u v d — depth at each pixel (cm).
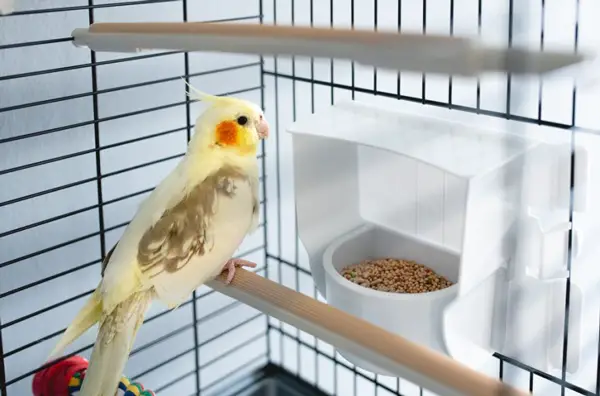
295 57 65
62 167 124
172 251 95
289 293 90
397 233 133
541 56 57
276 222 163
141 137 129
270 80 154
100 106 127
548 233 101
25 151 119
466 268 101
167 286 97
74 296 131
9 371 125
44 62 118
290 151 160
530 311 104
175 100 138
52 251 126
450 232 126
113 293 97
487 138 110
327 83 135
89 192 129
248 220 102
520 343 106
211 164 102
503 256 102
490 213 99
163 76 135
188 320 150
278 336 169
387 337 76
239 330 161
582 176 103
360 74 155
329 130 120
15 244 121
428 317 111
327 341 81
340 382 173
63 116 122
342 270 131
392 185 131
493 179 98
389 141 112
